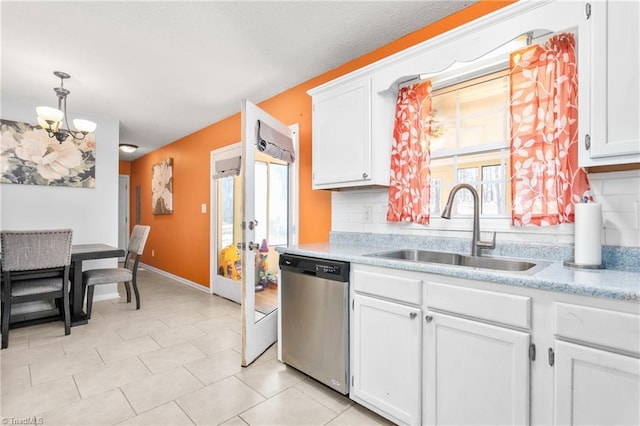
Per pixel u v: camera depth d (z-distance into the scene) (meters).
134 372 2.16
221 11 2.04
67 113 3.87
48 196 3.71
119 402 1.81
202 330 2.97
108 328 3.02
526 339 1.19
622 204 1.48
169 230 5.51
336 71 2.80
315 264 1.98
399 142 2.23
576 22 1.39
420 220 2.13
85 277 3.39
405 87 2.21
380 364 1.66
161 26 2.19
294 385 2.01
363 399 1.73
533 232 1.74
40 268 2.75
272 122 2.64
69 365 2.25
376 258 1.70
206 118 4.19
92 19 2.11
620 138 1.25
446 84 2.17
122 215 7.10
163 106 3.74
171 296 4.24
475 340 1.33
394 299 1.59
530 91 1.72
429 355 1.47
